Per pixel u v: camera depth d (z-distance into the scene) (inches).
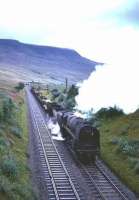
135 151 1230.9
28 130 1791.3
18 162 1031.6
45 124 2080.5
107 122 1812.3
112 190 923.4
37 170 1074.7
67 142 1478.8
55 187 911.7
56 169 1099.9
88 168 1123.3
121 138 1407.5
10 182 828.6
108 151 1311.5
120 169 1093.1
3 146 1096.8
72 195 867.4
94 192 902.4
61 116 1708.9
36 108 3056.1
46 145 1469.0
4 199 697.6
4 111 1651.1
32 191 831.7
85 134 1196.5
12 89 4483.3
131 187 944.9
